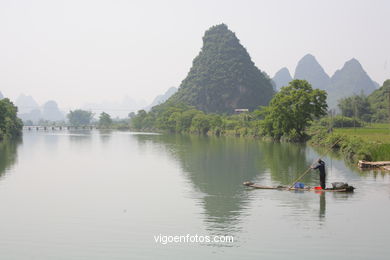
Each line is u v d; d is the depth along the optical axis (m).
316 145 76.62
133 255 17.25
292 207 24.64
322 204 25.30
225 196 28.19
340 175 37.34
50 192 30.31
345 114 162.25
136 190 30.88
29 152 66.12
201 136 134.25
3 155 60.53
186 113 173.38
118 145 84.44
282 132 89.94
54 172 41.16
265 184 33.19
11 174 39.81
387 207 24.48
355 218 22.19
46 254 17.45
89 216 23.25
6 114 115.62
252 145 80.00
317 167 29.81
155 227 20.97
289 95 86.56
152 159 53.59
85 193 29.86
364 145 47.91
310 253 17.25
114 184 33.66
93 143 92.56
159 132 193.88
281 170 41.34
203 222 21.73
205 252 17.44
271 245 18.14
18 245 18.53
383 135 69.19
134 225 21.36
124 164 48.00
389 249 17.66
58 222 22.08
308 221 21.67
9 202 26.97
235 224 21.31
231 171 40.88
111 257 17.03
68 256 17.22
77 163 49.47
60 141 102.31
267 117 94.75
